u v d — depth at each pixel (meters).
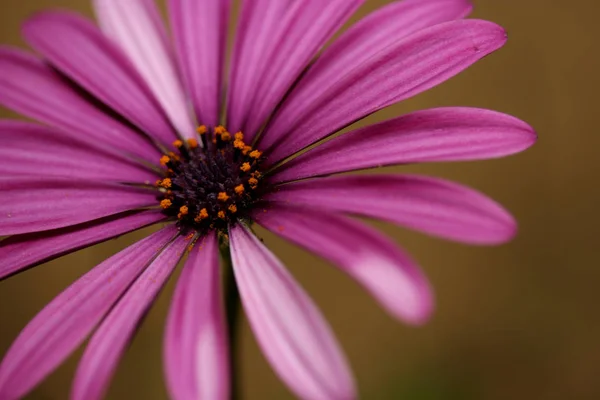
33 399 0.25
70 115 0.20
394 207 0.18
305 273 0.26
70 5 0.30
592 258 0.26
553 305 0.26
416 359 0.25
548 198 0.26
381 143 0.19
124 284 0.19
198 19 0.21
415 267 0.17
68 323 0.19
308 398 0.17
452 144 0.18
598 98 0.27
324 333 0.17
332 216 0.18
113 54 0.21
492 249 0.26
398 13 0.20
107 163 0.20
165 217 0.20
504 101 0.27
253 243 0.19
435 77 0.19
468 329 0.26
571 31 0.28
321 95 0.19
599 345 0.25
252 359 0.26
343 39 0.20
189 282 0.19
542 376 0.25
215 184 0.20
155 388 0.25
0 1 0.30
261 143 0.20
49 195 0.20
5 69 0.20
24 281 0.26
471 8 0.19
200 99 0.21
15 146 0.20
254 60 0.20
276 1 0.20
